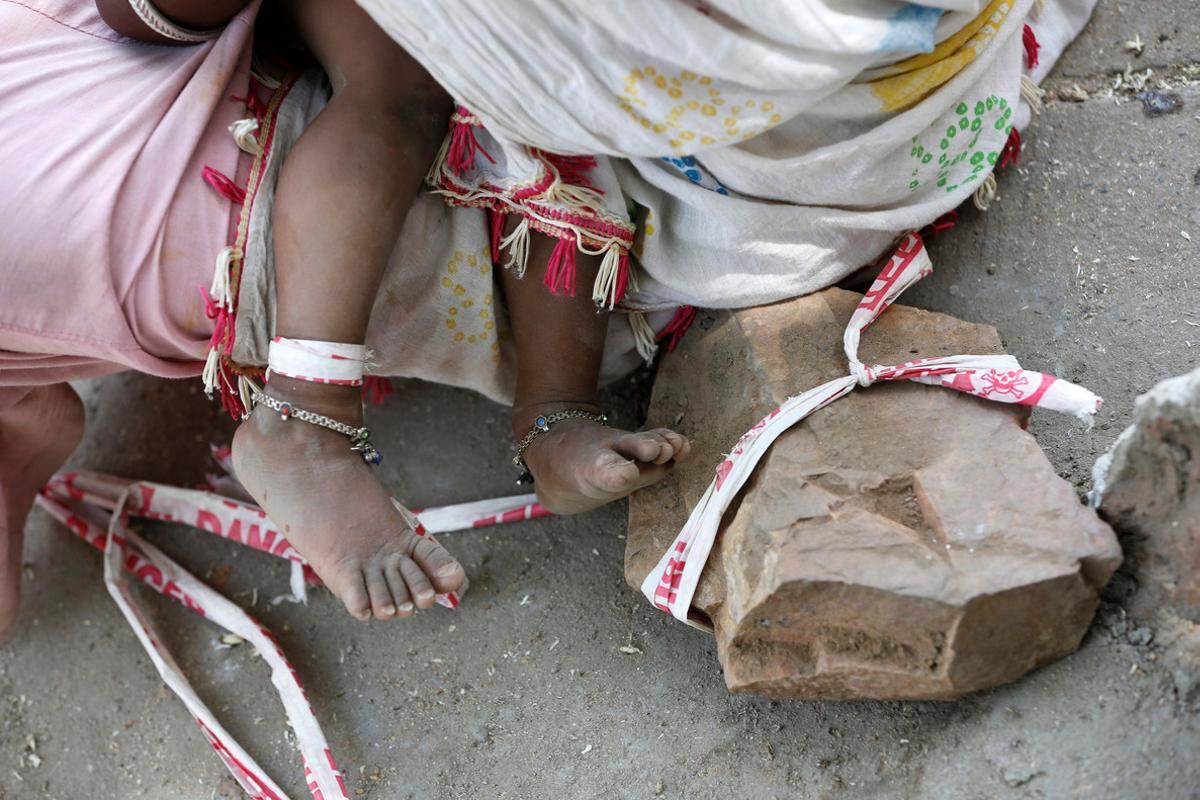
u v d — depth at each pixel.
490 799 1.73
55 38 1.70
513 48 1.44
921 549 1.43
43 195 1.56
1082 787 1.37
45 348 1.67
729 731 1.68
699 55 1.43
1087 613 1.44
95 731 1.97
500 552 1.99
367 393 2.22
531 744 1.77
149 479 2.25
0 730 2.01
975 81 1.71
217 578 2.10
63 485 2.23
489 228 1.79
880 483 1.50
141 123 1.64
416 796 1.76
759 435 1.59
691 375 1.83
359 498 1.66
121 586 2.07
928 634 1.45
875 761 1.58
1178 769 1.32
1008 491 1.46
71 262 1.56
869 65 1.60
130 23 1.67
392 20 1.46
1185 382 1.28
